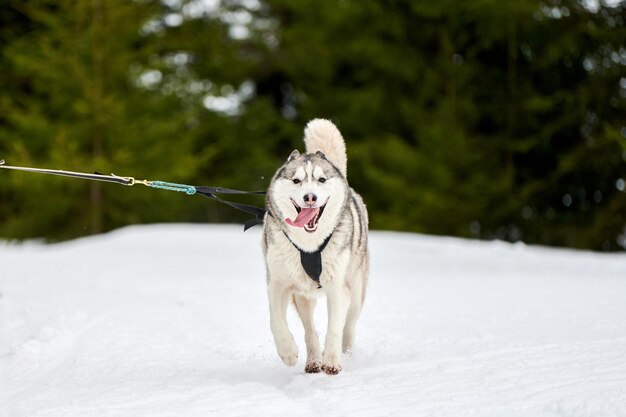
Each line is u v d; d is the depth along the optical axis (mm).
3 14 26312
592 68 22594
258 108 28875
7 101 24500
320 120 6672
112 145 24422
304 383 5262
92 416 4648
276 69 29594
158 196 25250
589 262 13445
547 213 24578
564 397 4395
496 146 24438
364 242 6434
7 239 25297
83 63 24031
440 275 11961
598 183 23234
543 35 22953
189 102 26953
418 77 25156
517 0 22094
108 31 23875
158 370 6082
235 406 4707
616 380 4777
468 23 24375
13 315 8875
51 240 25531
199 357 6535
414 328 7266
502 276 11609
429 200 23391
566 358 5496
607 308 7797
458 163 23828
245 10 29859
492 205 24141
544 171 24984
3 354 7082
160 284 11234
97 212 24734
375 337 6875
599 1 21844
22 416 4840
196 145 28031
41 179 23703
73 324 8234
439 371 5332
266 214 6078
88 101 23625
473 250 15383
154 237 18344
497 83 24719
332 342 5637
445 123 23969
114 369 6180
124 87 24984
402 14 25000
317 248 5637
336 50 26562
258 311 8594
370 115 26156
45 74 23672
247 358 6434
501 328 7020
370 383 5105
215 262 14266
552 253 15406
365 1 24734
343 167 6637
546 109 23062
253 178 28781
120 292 10477
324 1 25484
